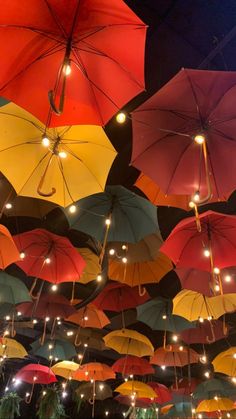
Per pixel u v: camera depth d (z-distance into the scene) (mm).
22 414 9438
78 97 1714
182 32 2732
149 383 7383
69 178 2436
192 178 2289
